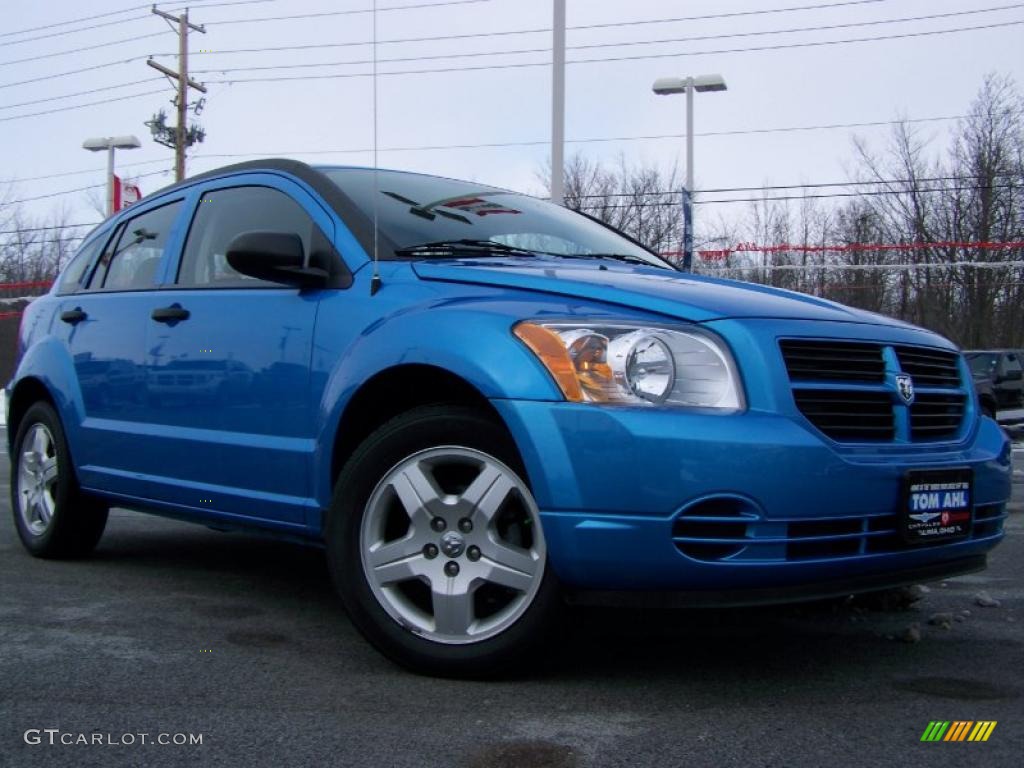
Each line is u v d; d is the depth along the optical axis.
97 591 4.51
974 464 3.39
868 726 2.88
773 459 2.90
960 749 2.71
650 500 2.87
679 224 33.03
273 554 5.47
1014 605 4.46
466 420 3.15
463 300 3.36
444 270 3.54
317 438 3.59
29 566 5.07
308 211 4.04
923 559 3.22
